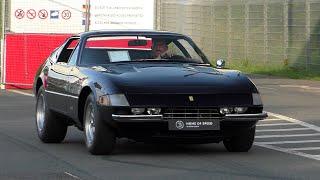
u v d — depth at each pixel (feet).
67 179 68.44
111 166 74.95
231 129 78.38
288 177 69.15
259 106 79.00
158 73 80.18
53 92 91.04
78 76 83.61
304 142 95.91
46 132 92.99
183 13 282.97
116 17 196.34
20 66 189.06
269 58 256.93
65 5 196.65
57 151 86.12
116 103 75.56
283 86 195.83
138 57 87.20
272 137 101.50
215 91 77.46
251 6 264.52
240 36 270.46
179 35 90.68
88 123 81.41
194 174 70.49
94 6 195.42
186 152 85.10
